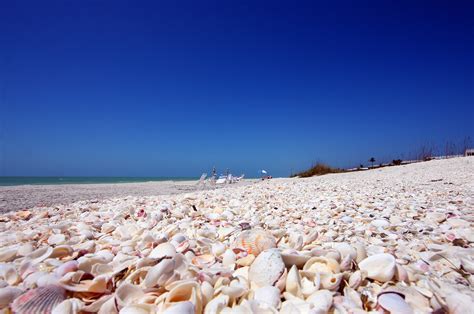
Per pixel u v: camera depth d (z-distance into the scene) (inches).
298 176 988.6
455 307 65.6
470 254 96.3
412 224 149.0
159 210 206.1
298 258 85.7
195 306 64.2
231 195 320.5
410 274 83.7
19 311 67.7
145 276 84.0
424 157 1085.1
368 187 356.8
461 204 201.6
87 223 175.0
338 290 77.0
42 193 495.5
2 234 153.3
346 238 128.9
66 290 76.0
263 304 67.9
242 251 105.1
